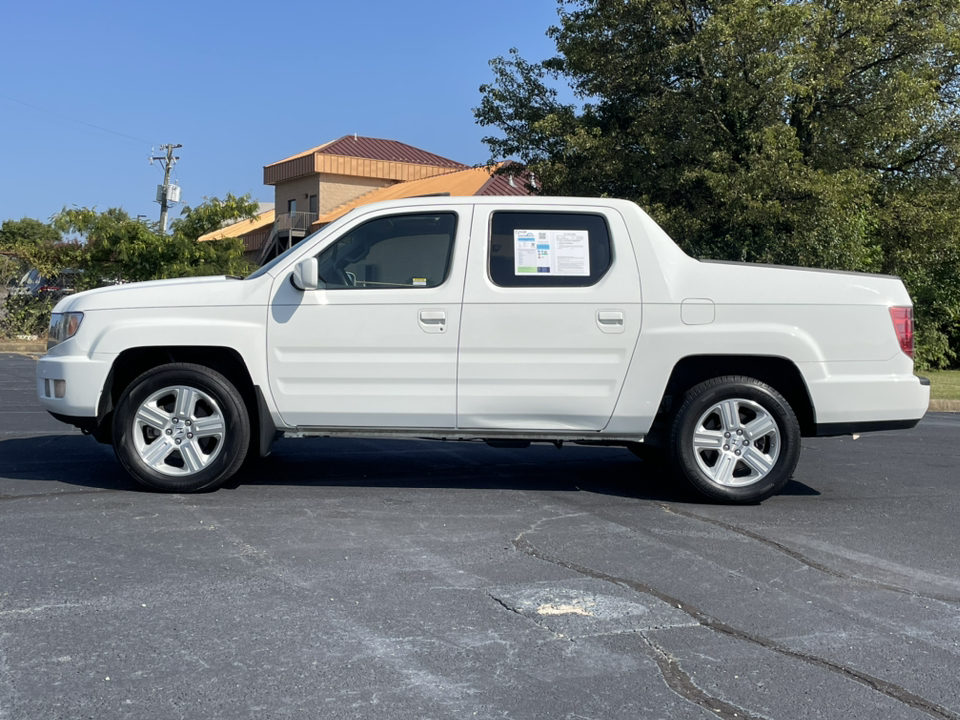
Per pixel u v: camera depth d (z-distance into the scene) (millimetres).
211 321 6305
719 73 19625
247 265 31312
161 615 4039
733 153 20000
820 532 5773
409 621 4027
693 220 19594
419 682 3420
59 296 31203
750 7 18188
